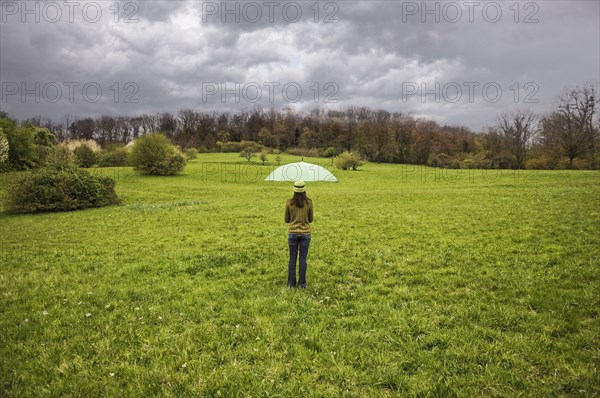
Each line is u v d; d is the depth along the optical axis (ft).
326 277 28.91
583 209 51.78
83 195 83.66
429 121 372.38
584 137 211.61
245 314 21.97
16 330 19.92
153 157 173.68
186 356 17.06
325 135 382.83
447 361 16.28
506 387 14.46
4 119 171.73
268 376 15.61
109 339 18.86
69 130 373.81
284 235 45.01
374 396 14.23
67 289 26.91
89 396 14.38
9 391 14.53
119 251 38.91
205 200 92.79
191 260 34.14
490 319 20.26
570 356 16.28
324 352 17.39
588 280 25.45
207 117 446.19
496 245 36.09
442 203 71.87
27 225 61.16
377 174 181.78
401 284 26.81
